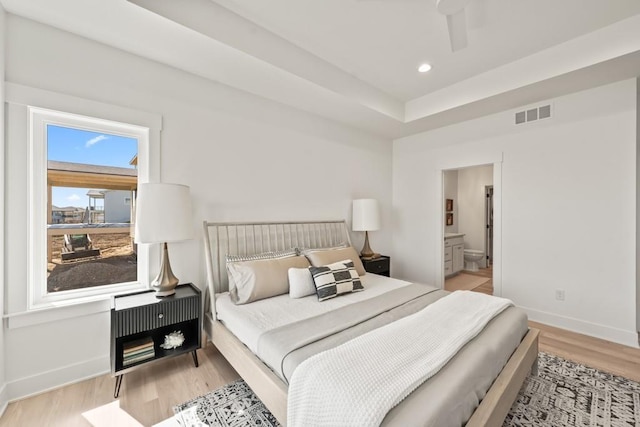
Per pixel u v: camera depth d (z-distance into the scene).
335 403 1.08
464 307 1.96
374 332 1.58
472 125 3.68
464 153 3.78
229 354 2.00
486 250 6.27
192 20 1.90
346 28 2.27
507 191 3.38
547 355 2.42
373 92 3.31
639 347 2.56
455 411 1.10
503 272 3.44
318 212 3.61
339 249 3.15
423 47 2.54
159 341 2.31
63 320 1.99
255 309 2.12
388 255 4.65
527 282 3.25
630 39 2.15
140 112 2.28
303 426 1.16
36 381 1.89
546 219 3.11
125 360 1.95
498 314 1.92
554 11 2.08
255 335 1.73
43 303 1.98
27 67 1.85
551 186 3.06
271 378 1.51
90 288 2.19
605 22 2.21
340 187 3.88
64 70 1.98
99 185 2.22
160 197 2.08
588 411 1.74
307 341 1.55
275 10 2.07
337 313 1.98
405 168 4.55
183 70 2.50
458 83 3.21
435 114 3.47
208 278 2.45
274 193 3.16
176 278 2.27
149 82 2.33
